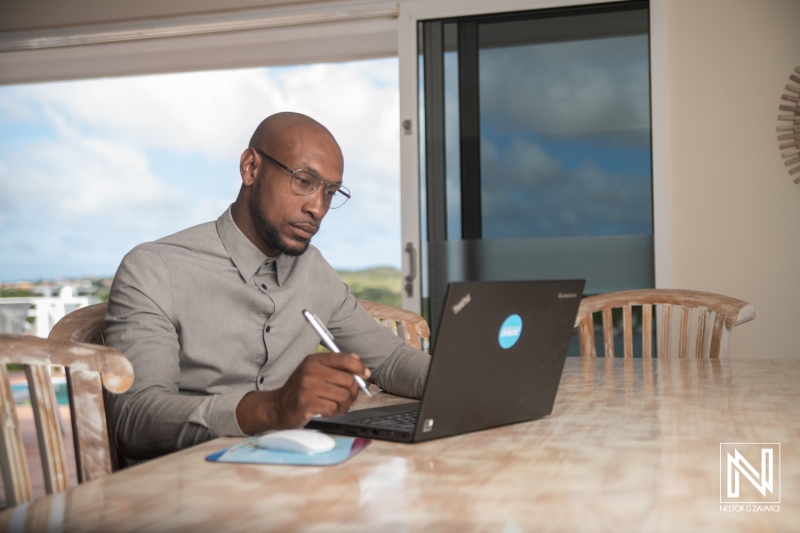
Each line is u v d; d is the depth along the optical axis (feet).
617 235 10.18
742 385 3.95
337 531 1.61
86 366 2.83
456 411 2.64
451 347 2.54
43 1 12.04
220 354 4.09
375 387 4.41
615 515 1.71
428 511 1.75
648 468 2.16
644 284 10.07
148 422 3.09
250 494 1.91
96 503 1.85
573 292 3.00
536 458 2.30
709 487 1.95
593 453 2.36
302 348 4.45
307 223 4.16
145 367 3.58
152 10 11.70
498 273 10.57
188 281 4.01
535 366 2.91
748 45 9.69
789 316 9.48
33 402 2.70
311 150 4.10
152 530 1.63
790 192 9.51
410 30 10.77
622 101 10.20
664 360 5.41
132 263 3.89
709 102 9.80
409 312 5.95
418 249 10.73
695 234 9.80
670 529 1.62
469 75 10.70
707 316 6.25
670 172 9.91
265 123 4.27
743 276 9.64
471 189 10.68
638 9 10.14
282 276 4.36
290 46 11.72
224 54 12.16
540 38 10.48
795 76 9.50
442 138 10.77
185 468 2.20
